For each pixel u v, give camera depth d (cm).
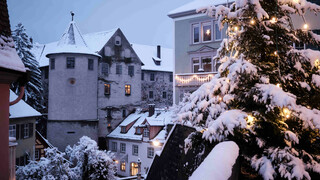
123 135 4066
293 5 609
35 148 3356
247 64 546
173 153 1359
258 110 573
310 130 578
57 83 3962
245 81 586
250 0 544
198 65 2491
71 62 3975
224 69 611
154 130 3634
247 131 578
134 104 4775
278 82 622
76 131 3919
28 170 1797
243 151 594
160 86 5462
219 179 325
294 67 607
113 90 4497
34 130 3164
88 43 4709
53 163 1881
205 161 388
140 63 4903
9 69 527
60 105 3931
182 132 1291
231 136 593
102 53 4378
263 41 627
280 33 630
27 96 3791
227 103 576
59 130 3909
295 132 595
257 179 613
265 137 596
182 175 1127
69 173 1962
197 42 2500
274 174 544
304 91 615
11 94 3028
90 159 2177
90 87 4084
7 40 579
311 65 597
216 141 618
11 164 682
